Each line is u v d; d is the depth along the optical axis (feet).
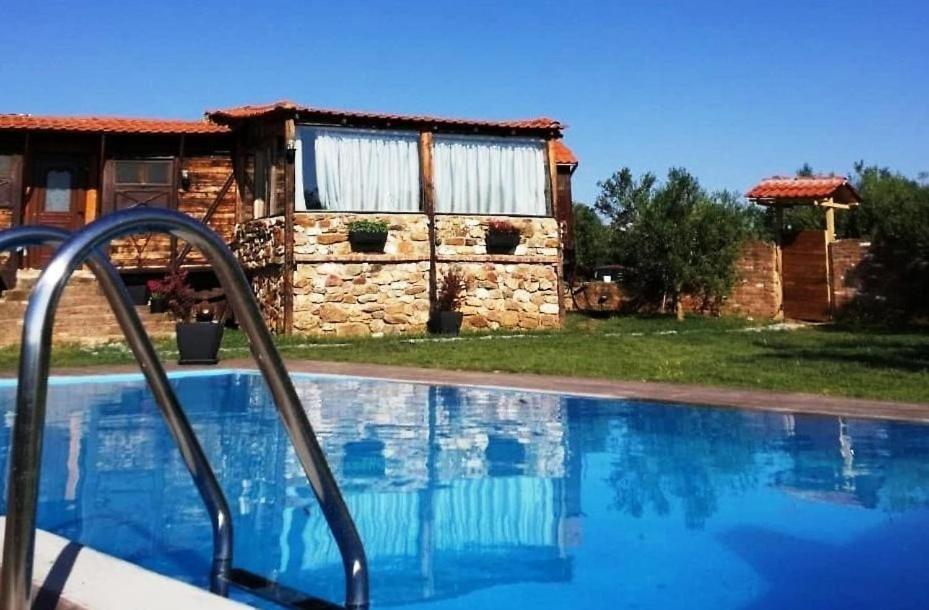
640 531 14.30
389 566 12.39
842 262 63.36
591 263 104.42
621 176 107.65
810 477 17.89
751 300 65.98
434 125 53.11
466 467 19.39
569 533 14.19
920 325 58.44
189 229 7.72
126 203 55.57
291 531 14.17
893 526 14.40
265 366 8.50
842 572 12.05
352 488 17.46
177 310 50.65
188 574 11.57
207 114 58.18
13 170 53.62
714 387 28.86
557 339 47.70
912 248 59.88
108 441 22.21
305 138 50.85
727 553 13.00
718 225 63.05
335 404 27.91
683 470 18.84
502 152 55.72
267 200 53.57
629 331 54.29
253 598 10.29
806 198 63.31
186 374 33.99
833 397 26.22
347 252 50.83
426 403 28.02
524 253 55.26
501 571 12.18
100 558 8.69
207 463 11.18
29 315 6.55
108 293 9.70
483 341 46.50
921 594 11.11
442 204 54.19
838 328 57.16
